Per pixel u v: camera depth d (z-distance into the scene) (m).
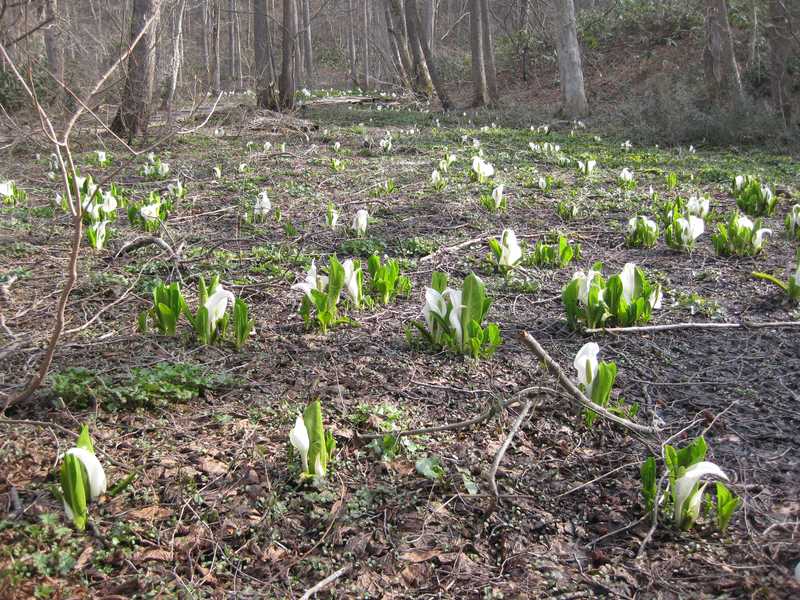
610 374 3.50
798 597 2.39
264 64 22.28
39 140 6.68
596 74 29.02
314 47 57.34
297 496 2.97
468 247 7.26
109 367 4.07
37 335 4.56
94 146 13.94
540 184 10.16
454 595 2.48
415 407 3.79
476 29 26.16
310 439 3.03
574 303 4.77
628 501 2.98
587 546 2.73
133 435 3.42
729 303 5.48
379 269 5.29
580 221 8.43
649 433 3.52
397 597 2.46
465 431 3.53
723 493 2.71
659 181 11.22
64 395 3.63
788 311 5.24
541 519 2.88
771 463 3.27
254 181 11.12
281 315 5.16
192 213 8.78
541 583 2.52
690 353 4.55
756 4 20.75
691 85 21.36
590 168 11.53
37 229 7.70
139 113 14.20
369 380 4.08
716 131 16.23
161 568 2.54
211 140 16.03
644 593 2.46
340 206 9.23
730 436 3.52
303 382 4.04
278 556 2.65
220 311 4.43
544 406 3.78
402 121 22.61
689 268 6.45
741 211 8.88
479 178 10.83
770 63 18.30
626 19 30.66
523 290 5.80
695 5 28.39
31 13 8.71
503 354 4.50
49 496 2.90
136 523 2.75
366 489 3.02
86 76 10.30
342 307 5.26
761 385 4.08
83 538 2.67
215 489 3.01
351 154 14.63
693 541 2.71
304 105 26.17
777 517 2.86
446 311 4.40
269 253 6.82
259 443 3.37
